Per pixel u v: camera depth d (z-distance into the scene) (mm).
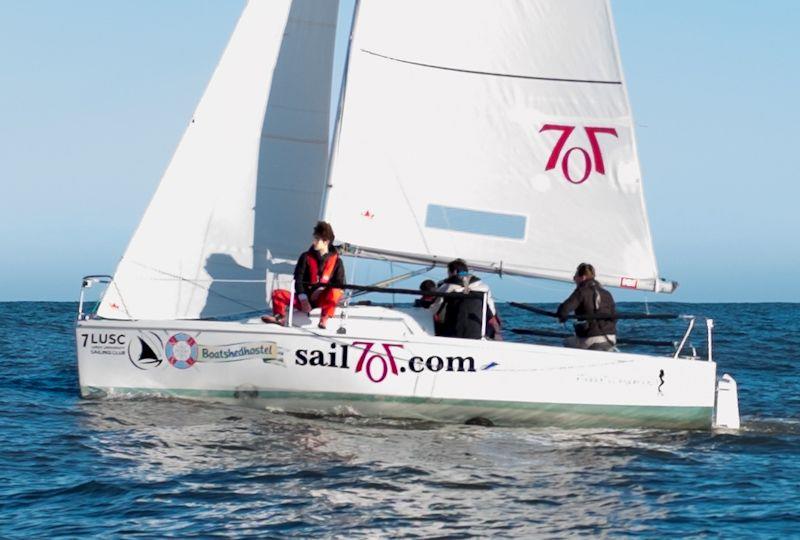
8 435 15766
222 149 18797
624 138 18312
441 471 14211
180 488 12977
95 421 16484
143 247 18328
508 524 11859
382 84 18125
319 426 16688
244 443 15391
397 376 17125
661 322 52969
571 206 18469
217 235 18688
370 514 12062
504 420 17438
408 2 18141
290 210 18969
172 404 17547
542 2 18234
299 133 19031
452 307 17562
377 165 18125
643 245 18375
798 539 11359
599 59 18219
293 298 17375
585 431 17344
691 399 17625
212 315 18562
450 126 18391
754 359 32219
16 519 11633
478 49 18344
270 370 17219
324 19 19141
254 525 11523
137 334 17547
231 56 18938
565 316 17688
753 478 14383
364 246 18047
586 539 11367
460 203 18438
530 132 18438
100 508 12086
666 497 13227
